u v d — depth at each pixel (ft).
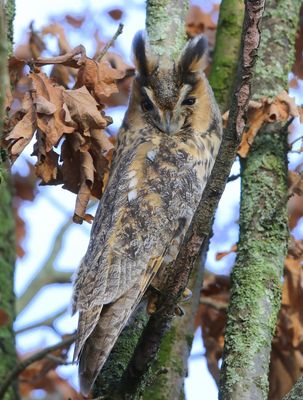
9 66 34.22
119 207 34.91
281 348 42.16
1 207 48.70
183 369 38.83
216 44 43.29
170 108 38.78
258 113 37.65
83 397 33.83
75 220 33.81
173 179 36.11
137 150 37.06
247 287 35.73
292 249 41.70
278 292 35.88
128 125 39.58
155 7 40.52
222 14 43.50
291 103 37.91
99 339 31.78
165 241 34.73
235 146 28.71
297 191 38.73
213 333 44.68
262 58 39.78
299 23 46.78
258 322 34.94
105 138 33.47
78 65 34.55
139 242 34.27
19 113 32.55
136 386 31.81
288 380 42.22
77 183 34.09
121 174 36.04
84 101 33.14
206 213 29.48
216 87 42.55
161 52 39.88
